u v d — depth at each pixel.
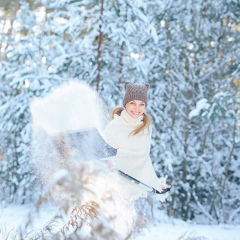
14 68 11.42
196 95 13.77
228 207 14.15
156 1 11.46
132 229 1.97
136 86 3.14
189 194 13.25
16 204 10.63
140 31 10.53
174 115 13.02
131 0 10.43
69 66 10.69
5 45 12.67
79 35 11.00
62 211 1.77
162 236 6.87
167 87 12.98
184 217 13.40
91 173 1.75
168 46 12.73
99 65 10.52
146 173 3.10
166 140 12.45
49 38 11.22
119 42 10.20
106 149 2.00
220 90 11.64
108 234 1.71
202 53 13.76
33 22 12.14
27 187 10.57
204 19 13.52
